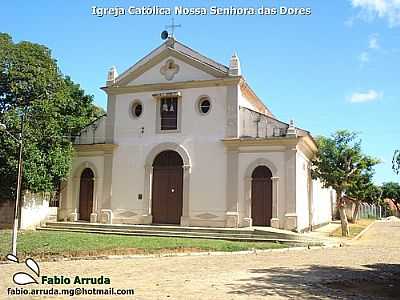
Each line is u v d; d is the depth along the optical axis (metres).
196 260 15.41
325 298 9.88
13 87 23.12
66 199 27.61
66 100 25.41
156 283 11.12
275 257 16.47
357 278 12.36
